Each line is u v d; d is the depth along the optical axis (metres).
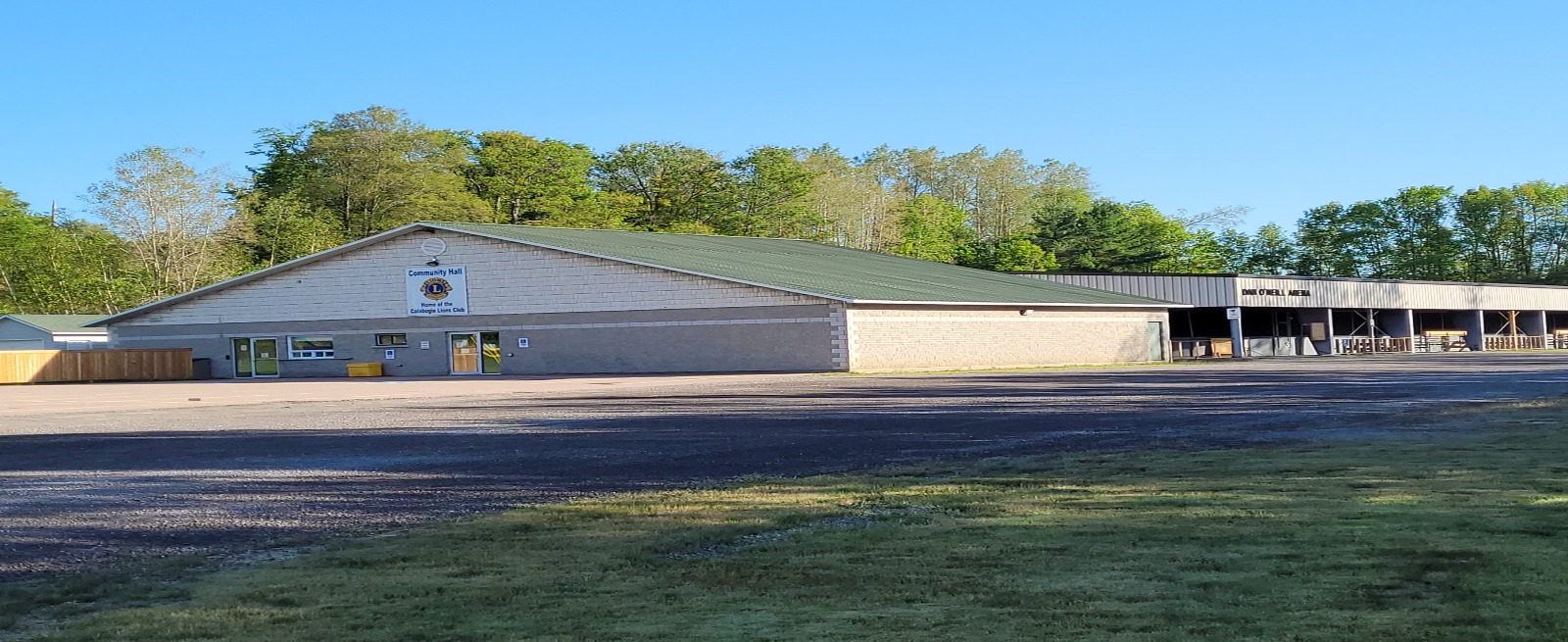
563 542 7.00
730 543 6.92
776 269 40.16
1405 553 5.98
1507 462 9.69
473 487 9.67
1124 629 4.68
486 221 78.00
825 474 10.07
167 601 5.62
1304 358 49.72
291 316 42.28
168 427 16.92
